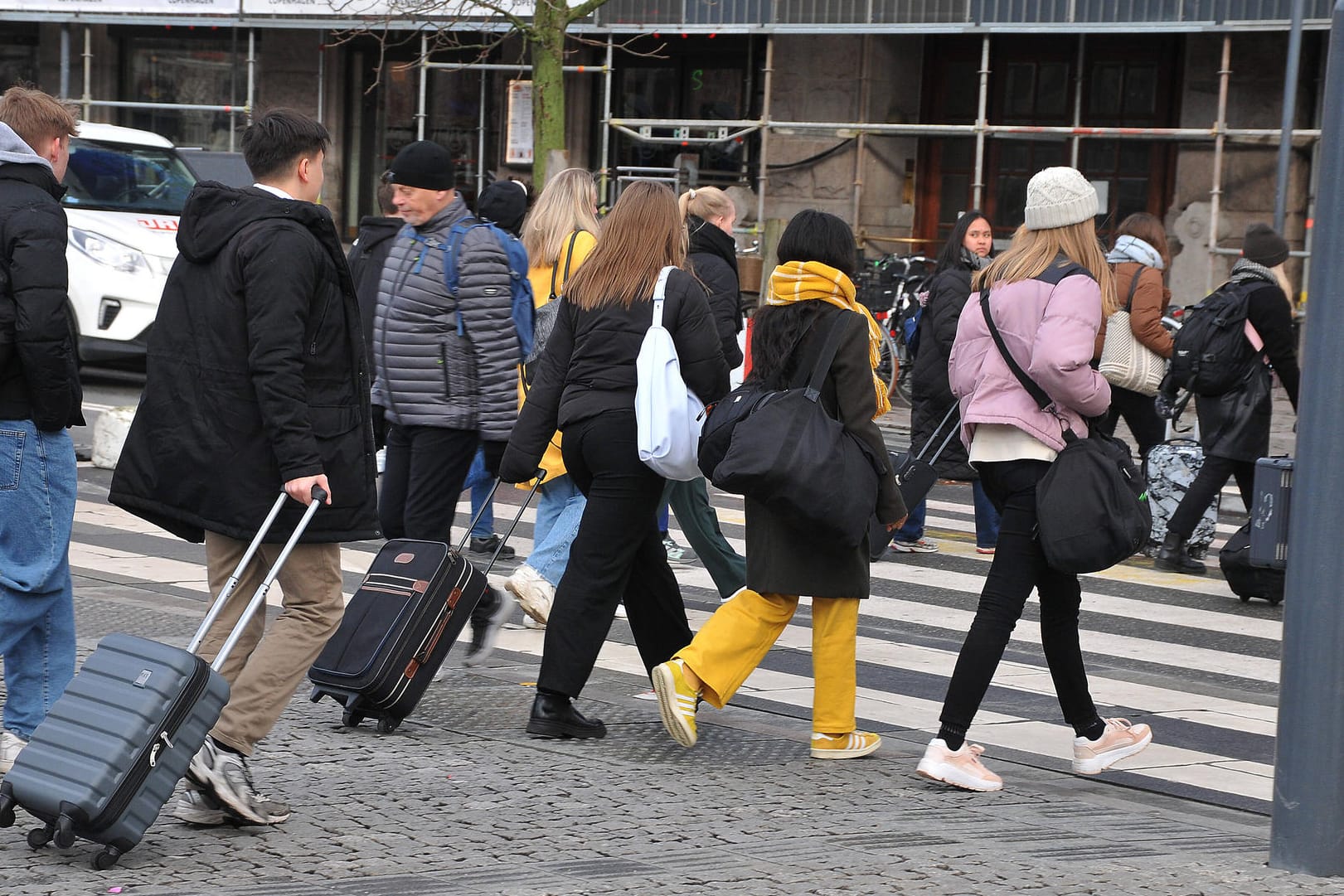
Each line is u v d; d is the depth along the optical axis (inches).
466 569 550.0
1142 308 951.0
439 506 631.2
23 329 443.8
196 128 2176.4
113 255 1450.5
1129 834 458.3
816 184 1898.4
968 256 919.7
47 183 455.2
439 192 626.2
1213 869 414.6
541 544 727.1
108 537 925.8
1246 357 924.0
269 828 427.8
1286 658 416.5
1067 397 494.6
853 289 522.9
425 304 620.7
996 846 435.8
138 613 712.4
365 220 669.9
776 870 404.5
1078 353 489.7
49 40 2214.6
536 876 393.1
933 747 504.7
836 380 513.0
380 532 450.9
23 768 388.8
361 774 487.5
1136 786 533.6
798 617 789.2
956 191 1907.0
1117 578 941.2
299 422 421.4
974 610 826.2
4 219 444.1
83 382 1616.6
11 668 474.0
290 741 522.6
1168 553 970.7
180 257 438.6
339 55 2112.5
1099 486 493.0
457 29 1879.9
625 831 440.1
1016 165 1875.0
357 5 1961.1
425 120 2096.5
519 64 2048.5
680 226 555.2
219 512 430.6
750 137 1941.4
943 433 944.9
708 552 717.3
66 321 453.4
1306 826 413.1
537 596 708.7
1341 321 404.5
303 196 442.3
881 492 522.9
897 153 1899.6
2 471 456.8
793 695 631.2
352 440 439.2
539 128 1536.7
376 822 438.0
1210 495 946.1
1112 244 1806.1
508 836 429.7
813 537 506.6
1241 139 1720.0
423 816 445.7
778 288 522.0
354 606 542.3
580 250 737.0
